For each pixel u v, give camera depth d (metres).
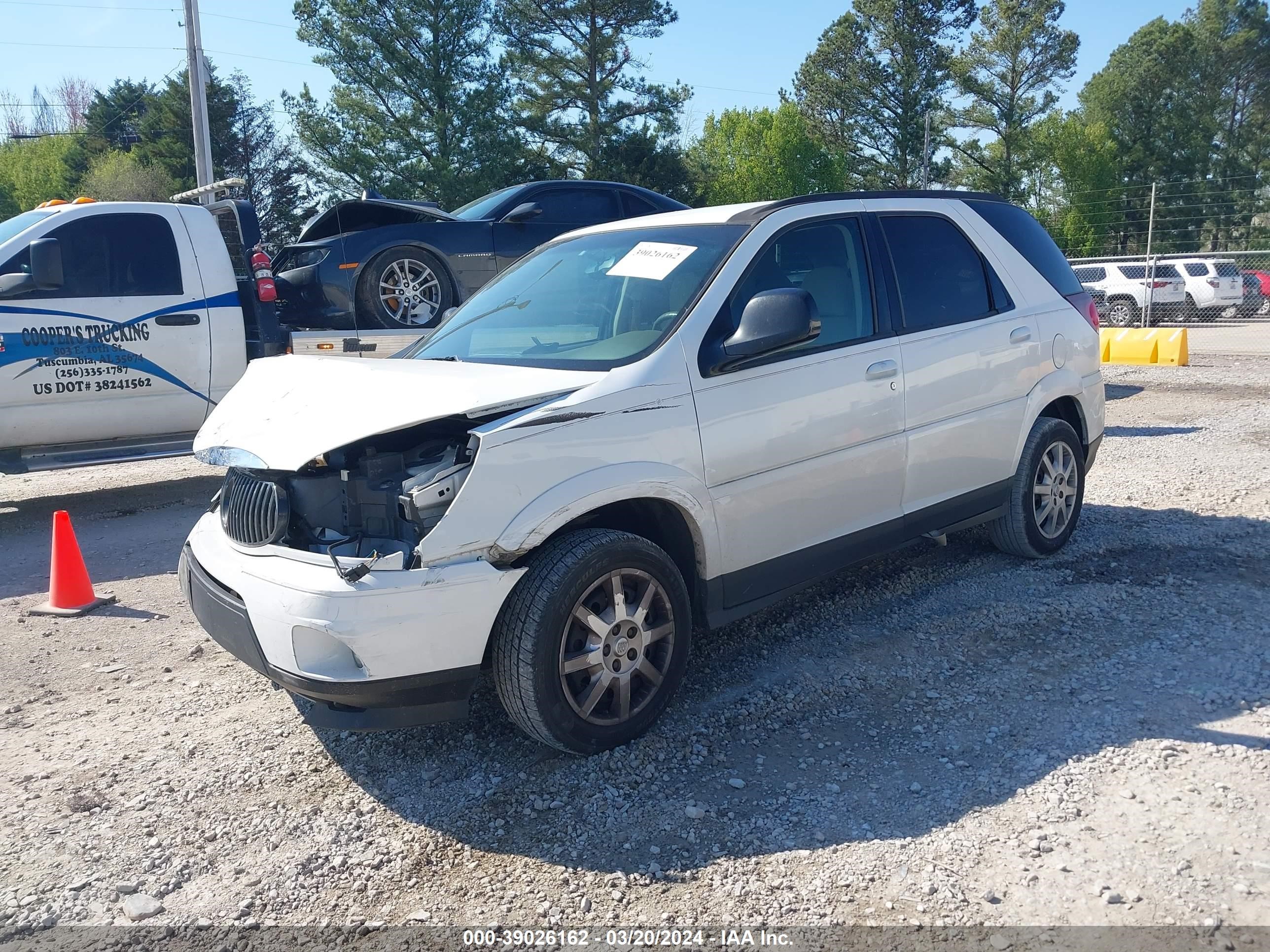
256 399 3.88
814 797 3.33
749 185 63.78
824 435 4.18
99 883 3.05
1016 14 60.78
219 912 2.90
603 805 3.35
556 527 3.40
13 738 4.06
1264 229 67.19
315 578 3.24
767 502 4.02
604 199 10.54
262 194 57.12
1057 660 4.29
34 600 5.90
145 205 7.97
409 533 3.35
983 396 4.92
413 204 9.81
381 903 2.91
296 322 9.24
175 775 3.70
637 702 3.73
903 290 4.67
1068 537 5.69
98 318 7.64
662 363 3.75
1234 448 8.56
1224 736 3.54
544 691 3.40
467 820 3.31
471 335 4.55
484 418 3.39
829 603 5.11
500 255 9.79
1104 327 26.44
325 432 3.35
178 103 54.22
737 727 3.83
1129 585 5.13
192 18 22.83
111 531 7.55
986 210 5.38
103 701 4.40
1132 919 2.64
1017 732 3.68
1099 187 67.31
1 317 7.30
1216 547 5.70
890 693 4.07
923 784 3.37
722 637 4.73
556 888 2.93
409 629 3.19
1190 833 2.99
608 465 3.54
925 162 55.66
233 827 3.33
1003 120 63.03
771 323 3.71
